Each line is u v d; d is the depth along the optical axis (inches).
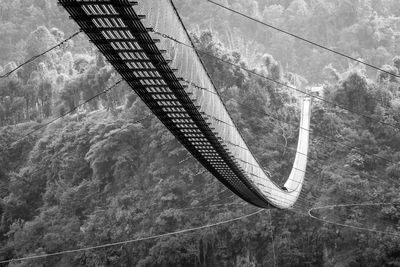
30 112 4222.4
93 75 3791.8
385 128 2942.9
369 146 2874.0
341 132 2962.6
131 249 2802.7
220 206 2733.8
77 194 3186.5
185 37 751.1
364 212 2534.5
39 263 3009.4
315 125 3009.4
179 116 860.0
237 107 3036.4
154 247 2659.9
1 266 3147.1
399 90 3191.4
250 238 2573.8
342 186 2615.7
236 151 1096.2
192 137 959.0
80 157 3383.4
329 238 2458.2
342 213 2536.9
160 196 2854.3
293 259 2476.6
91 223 2965.1
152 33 613.3
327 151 2898.6
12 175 3526.1
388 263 2285.9
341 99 3085.6
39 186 3513.8
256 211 2613.2
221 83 3137.3
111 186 3134.8
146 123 3196.4
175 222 2753.4
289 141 2994.6
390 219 2490.2
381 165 2800.2
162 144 3026.6
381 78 3260.3
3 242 3272.6
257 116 3061.0
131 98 3363.7
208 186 2819.9
